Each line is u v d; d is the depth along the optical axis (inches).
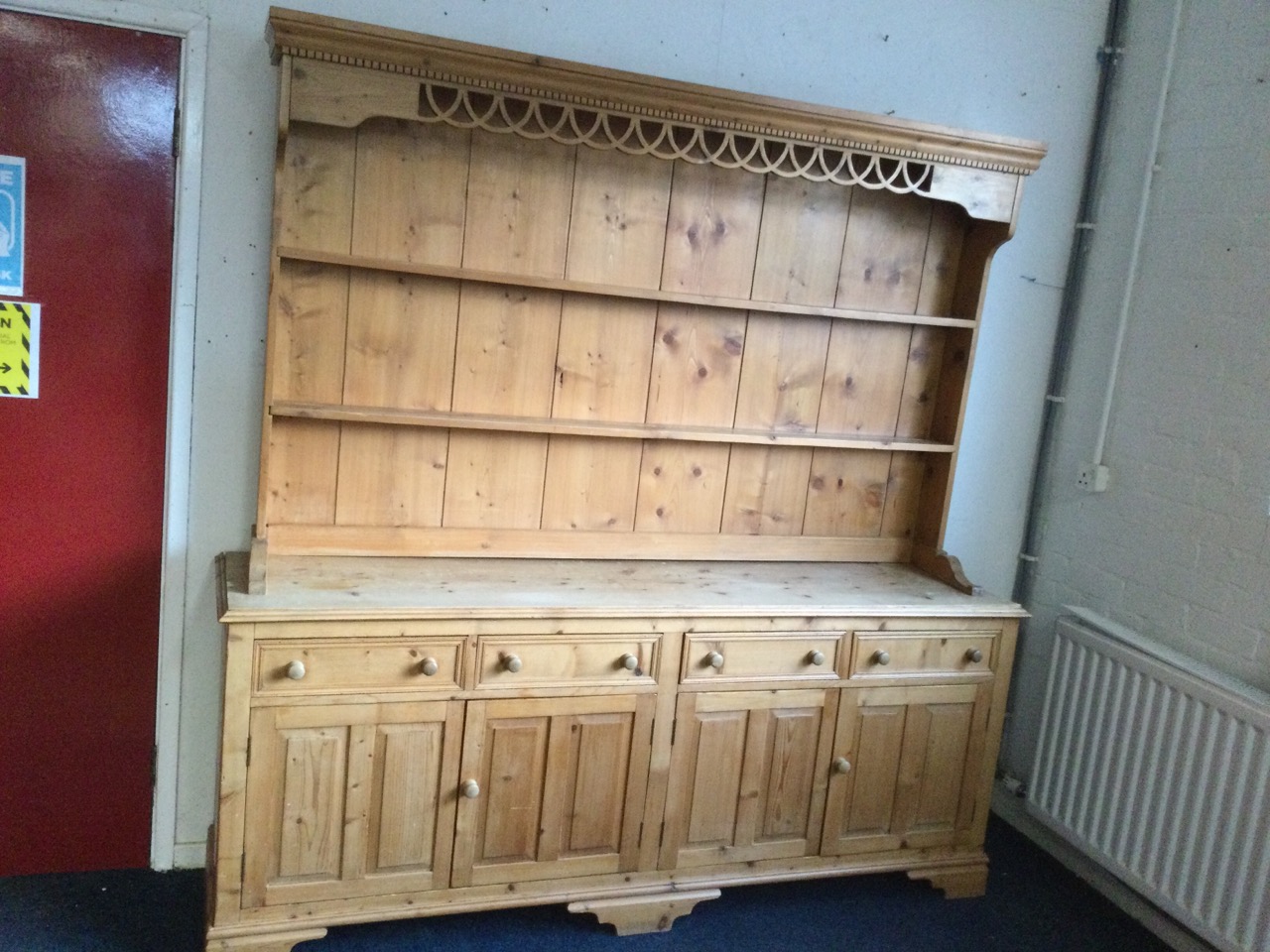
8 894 90.7
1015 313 117.0
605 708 89.7
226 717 78.9
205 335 89.9
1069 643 110.7
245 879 81.9
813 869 99.6
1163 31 109.0
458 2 91.1
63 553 89.5
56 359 86.5
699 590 95.7
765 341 104.7
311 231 89.0
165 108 85.8
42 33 82.0
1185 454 103.7
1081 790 108.0
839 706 97.1
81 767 93.4
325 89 79.0
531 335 97.0
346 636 80.9
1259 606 94.7
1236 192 100.1
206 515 92.7
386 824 85.2
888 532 114.1
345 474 94.3
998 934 99.8
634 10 96.3
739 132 89.7
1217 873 91.6
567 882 91.9
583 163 95.0
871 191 104.7
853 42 104.6
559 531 101.6
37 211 84.0
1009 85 111.5
